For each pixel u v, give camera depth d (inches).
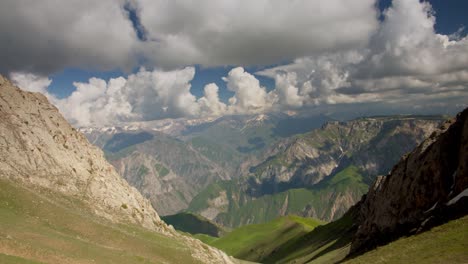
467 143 3363.7
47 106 6230.3
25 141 5221.5
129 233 4547.2
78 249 3186.5
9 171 4660.4
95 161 6077.8
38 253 2746.1
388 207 4475.9
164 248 4382.4
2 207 3654.0
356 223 6983.3
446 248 2465.6
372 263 2883.9
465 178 3282.5
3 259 2290.8
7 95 5580.7
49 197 4579.2
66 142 5836.6
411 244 2950.3
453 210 3161.9
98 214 4854.8
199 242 5531.5
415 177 4069.9
